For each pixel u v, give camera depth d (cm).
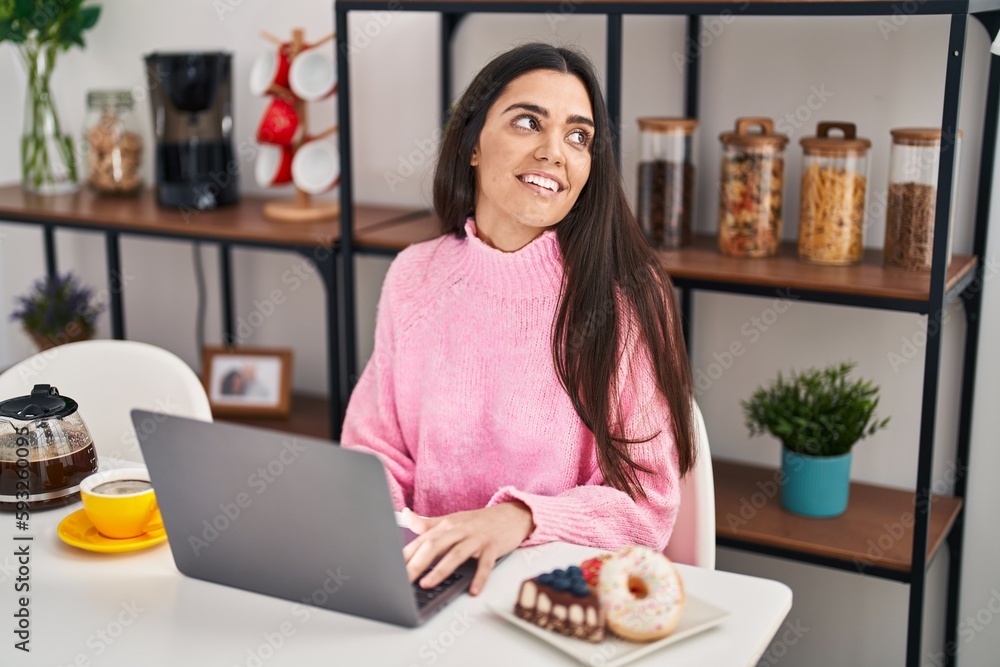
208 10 244
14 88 270
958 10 145
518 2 173
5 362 291
